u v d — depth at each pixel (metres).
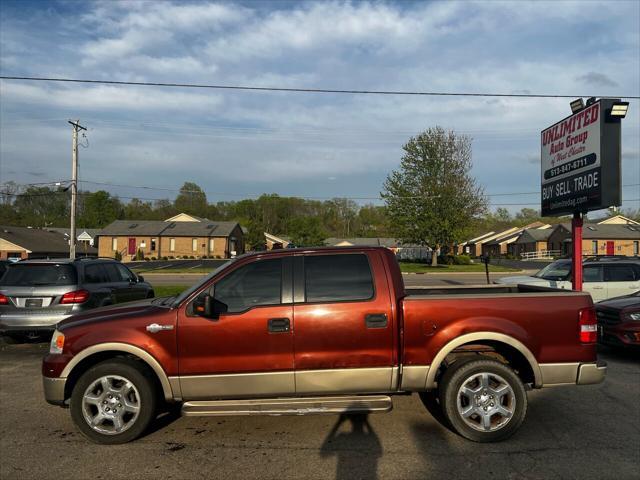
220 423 5.18
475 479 3.84
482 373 4.60
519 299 4.75
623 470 3.98
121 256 59.44
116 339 4.61
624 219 64.88
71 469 4.07
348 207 106.62
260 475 3.94
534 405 5.68
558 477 3.86
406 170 44.19
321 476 3.91
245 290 4.76
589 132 9.39
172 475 3.95
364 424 5.08
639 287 11.33
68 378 4.67
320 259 4.84
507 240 79.25
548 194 11.02
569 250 60.06
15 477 3.92
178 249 63.72
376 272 4.79
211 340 4.60
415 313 4.66
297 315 4.62
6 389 6.52
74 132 31.25
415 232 43.62
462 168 43.69
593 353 4.76
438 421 5.16
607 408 5.56
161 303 5.14
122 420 4.63
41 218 90.19
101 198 95.88
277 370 4.60
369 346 4.64
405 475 3.91
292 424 5.11
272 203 101.50
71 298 8.62
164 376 4.59
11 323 8.45
